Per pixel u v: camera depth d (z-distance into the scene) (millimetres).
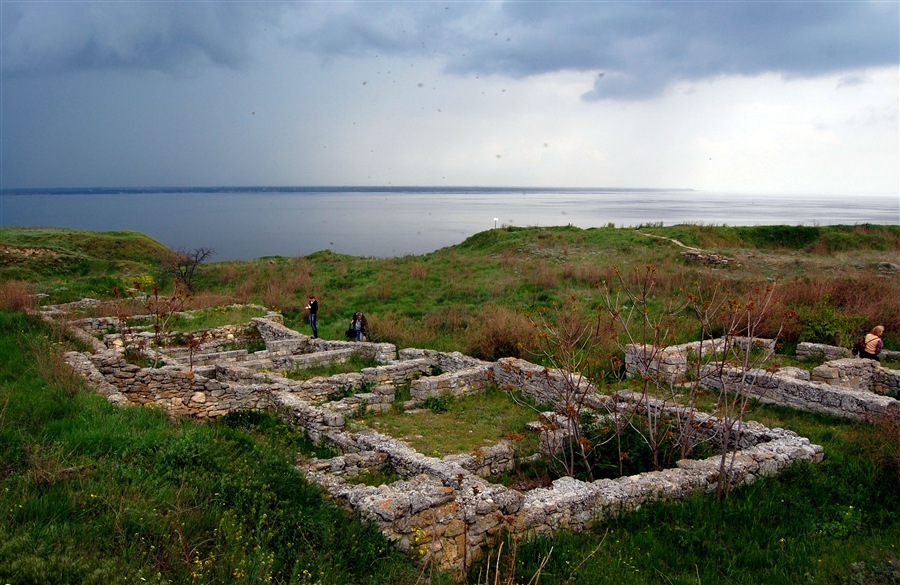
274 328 19625
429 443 10797
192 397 12242
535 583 5965
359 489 7340
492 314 19344
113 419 9023
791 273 25328
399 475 9102
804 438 9445
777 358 14773
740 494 8062
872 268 26219
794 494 7980
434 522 6469
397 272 31875
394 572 5883
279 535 6438
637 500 7688
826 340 15641
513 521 6914
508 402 13289
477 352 16578
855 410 10602
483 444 10742
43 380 10812
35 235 40875
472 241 41781
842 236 34281
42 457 7180
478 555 6645
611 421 9922
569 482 7887
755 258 29031
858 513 7527
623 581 6188
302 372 15609
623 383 13156
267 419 11750
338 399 13547
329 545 6324
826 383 12172
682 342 15719
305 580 5602
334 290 28453
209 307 23375
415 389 13219
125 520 6145
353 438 10156
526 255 33750
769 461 8586
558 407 10320
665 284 22859
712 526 7156
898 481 8047
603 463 9031
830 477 8312
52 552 5477
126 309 21406
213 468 7773
